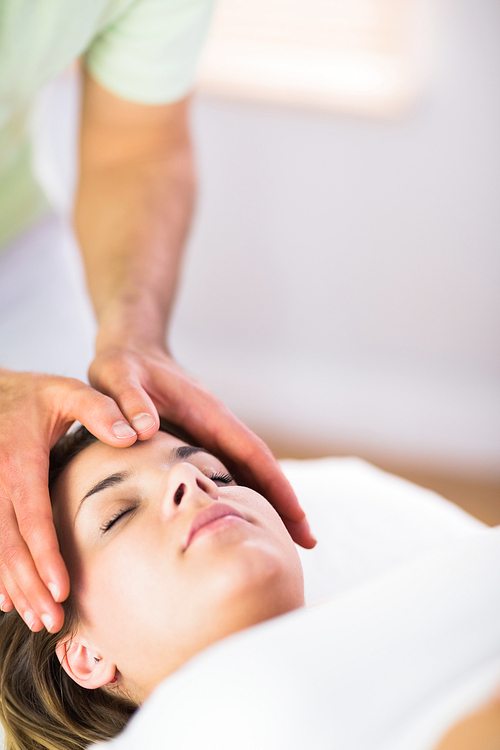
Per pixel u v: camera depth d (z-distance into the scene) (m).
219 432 0.92
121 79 1.14
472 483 2.35
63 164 2.42
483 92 2.21
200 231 2.47
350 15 2.34
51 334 1.29
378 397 2.51
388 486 1.27
